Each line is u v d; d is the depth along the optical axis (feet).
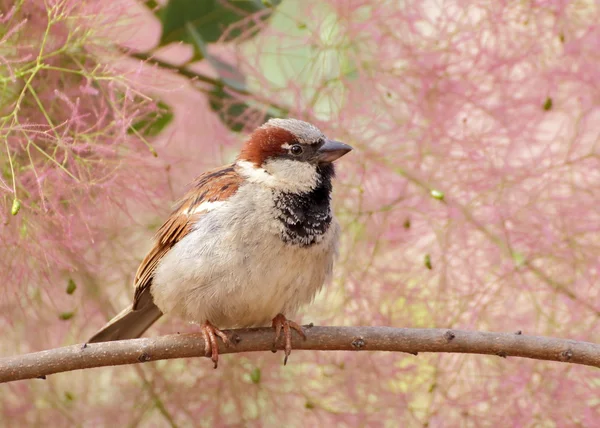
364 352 11.05
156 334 11.07
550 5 11.06
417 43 11.06
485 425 10.99
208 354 10.84
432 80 11.05
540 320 11.02
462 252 11.04
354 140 11.06
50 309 11.02
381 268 11.05
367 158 11.05
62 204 10.90
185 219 10.88
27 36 10.91
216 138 11.07
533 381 11.00
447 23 11.06
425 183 11.05
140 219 11.05
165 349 10.80
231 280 10.84
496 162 11.05
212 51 11.08
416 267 11.05
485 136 11.05
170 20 11.05
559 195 11.04
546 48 11.07
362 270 11.05
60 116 10.94
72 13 10.89
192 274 10.85
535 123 11.06
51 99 10.93
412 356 11.03
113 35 10.93
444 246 11.04
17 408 11.07
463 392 11.01
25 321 11.02
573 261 11.03
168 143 11.00
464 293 11.03
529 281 11.02
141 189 10.94
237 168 10.93
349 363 11.05
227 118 11.07
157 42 11.06
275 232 10.85
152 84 10.95
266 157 10.90
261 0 11.07
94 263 11.01
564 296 11.02
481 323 11.02
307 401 11.05
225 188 10.89
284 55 11.07
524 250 11.03
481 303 11.02
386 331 10.80
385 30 11.06
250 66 11.06
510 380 11.00
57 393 11.09
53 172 10.85
